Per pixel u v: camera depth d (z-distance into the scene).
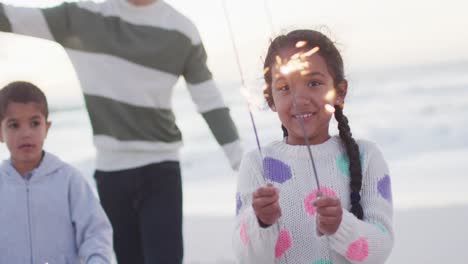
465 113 22.31
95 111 4.12
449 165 14.09
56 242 3.49
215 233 9.16
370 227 2.66
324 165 2.88
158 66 4.14
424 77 31.84
